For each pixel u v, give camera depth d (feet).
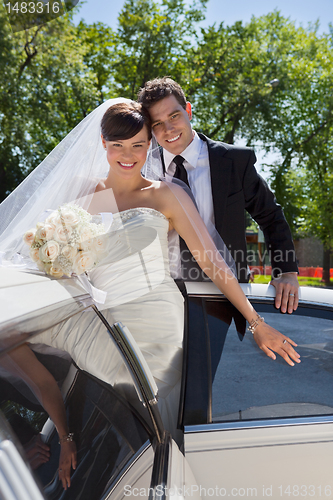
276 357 4.94
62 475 2.49
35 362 2.76
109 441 3.07
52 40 39.47
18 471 2.20
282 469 4.45
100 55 48.98
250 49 50.88
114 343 3.81
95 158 6.59
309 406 4.68
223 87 49.34
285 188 57.00
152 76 46.32
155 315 5.17
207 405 4.56
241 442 4.42
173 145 7.77
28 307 3.01
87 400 3.08
